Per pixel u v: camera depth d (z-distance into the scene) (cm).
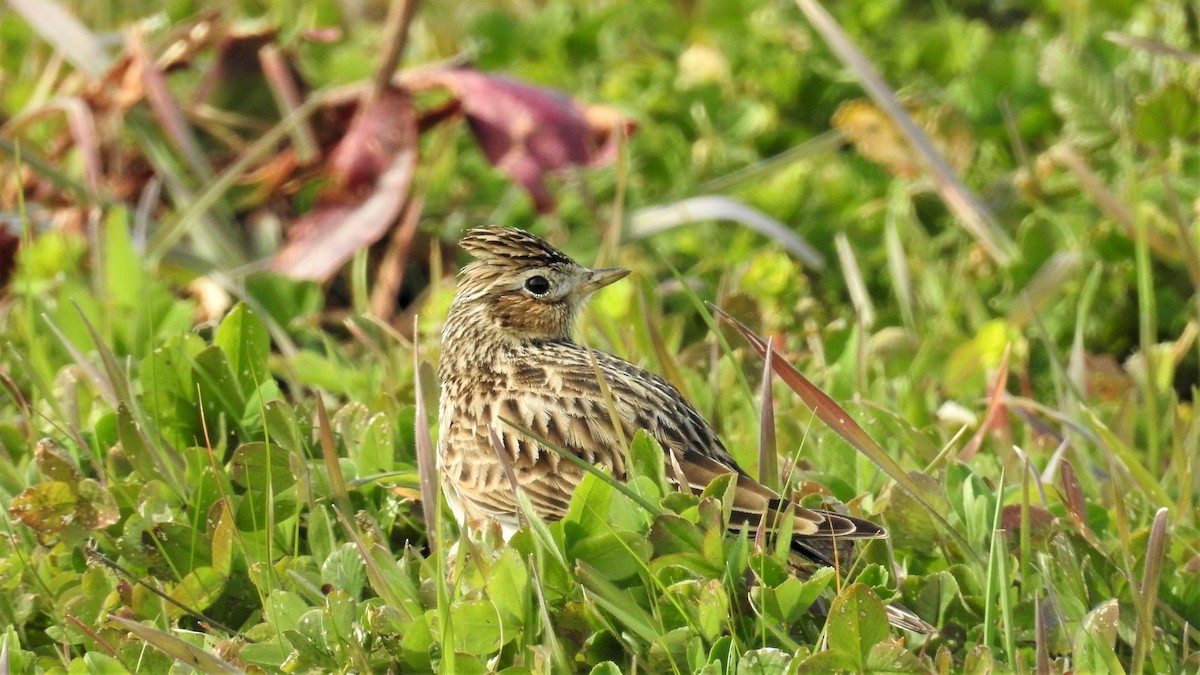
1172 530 962
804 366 1282
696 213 1486
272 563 912
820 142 1530
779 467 1028
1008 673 802
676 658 822
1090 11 1744
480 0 2038
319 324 1441
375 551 877
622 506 884
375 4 2002
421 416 933
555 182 1645
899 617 828
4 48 1897
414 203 1495
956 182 1434
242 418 1061
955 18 1831
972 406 1255
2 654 819
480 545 878
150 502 956
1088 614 822
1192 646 871
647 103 1700
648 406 981
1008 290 1396
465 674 793
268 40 1570
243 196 1530
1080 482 1043
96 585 905
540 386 1014
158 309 1288
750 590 841
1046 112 1603
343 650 821
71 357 1196
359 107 1529
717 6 1856
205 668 807
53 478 941
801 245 1457
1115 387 1268
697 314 1437
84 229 1492
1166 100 1405
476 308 1074
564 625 846
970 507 936
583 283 1095
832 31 1467
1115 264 1388
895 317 1410
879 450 883
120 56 1677
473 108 1490
